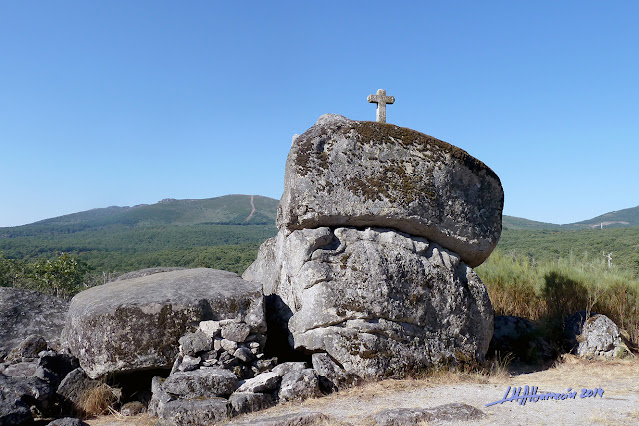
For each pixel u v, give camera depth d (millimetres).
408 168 6941
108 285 7645
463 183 7238
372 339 6215
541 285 9602
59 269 20250
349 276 6484
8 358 6645
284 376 5727
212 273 7480
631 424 4168
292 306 6906
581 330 7992
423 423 4359
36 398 5430
